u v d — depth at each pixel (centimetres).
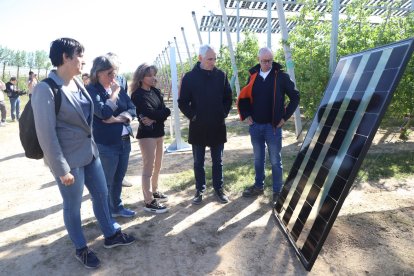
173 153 762
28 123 264
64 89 269
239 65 1473
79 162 283
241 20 1445
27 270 310
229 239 352
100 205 324
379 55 299
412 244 321
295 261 306
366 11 714
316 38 748
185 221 399
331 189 286
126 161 389
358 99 302
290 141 815
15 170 677
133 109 376
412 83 667
